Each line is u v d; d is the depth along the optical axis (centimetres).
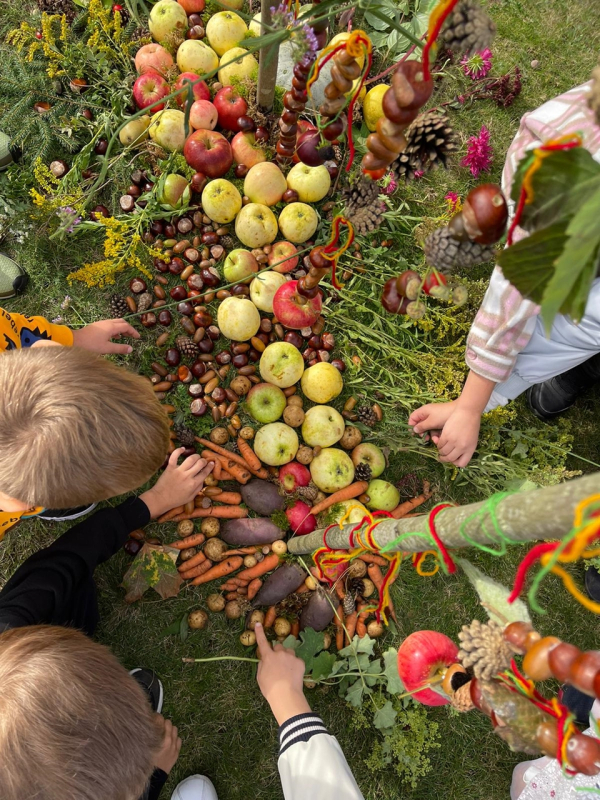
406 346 227
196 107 204
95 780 109
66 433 120
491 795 212
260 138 213
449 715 214
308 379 208
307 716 168
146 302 213
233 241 220
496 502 63
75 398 121
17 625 145
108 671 123
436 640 115
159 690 198
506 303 152
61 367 125
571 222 42
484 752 215
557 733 61
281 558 209
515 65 259
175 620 209
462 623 223
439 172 246
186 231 215
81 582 171
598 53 266
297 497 209
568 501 51
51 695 111
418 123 78
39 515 193
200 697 205
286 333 216
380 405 225
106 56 217
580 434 239
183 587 210
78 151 221
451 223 67
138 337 207
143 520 189
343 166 222
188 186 208
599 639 226
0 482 123
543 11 264
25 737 106
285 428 205
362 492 214
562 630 225
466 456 191
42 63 217
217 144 206
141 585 201
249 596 208
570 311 47
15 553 204
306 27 106
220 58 220
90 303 218
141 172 213
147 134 214
